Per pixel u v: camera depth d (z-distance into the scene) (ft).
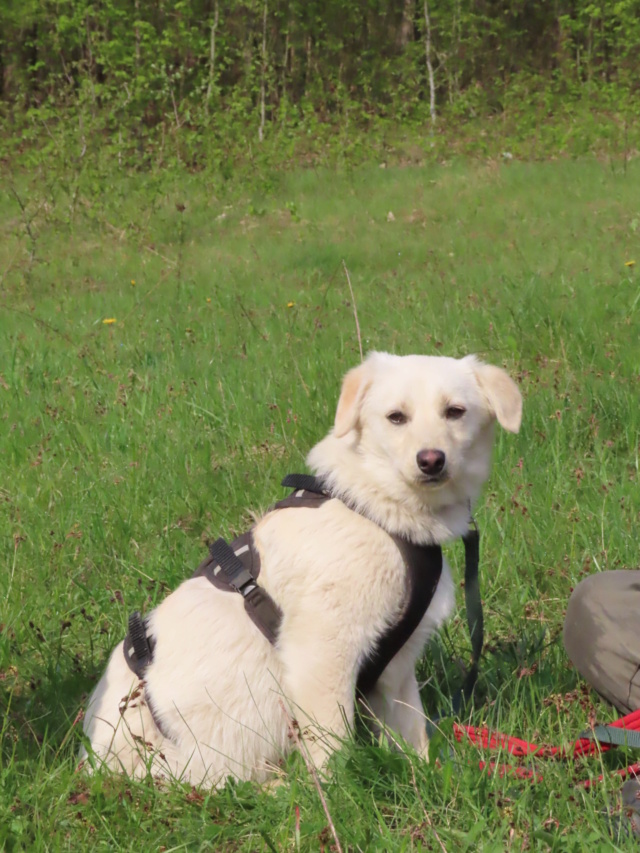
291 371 15.62
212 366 16.62
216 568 10.22
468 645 10.84
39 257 29.50
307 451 12.92
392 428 10.15
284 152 43.57
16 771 9.95
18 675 10.77
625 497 11.98
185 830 9.71
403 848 9.41
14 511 12.34
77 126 41.88
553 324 16.47
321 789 9.66
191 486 12.52
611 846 9.42
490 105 55.21
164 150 43.04
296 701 9.96
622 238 25.11
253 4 54.44
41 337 19.93
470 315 18.15
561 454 12.67
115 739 10.05
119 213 33.53
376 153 43.60
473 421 10.29
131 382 15.61
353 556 9.96
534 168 37.19
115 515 12.19
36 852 9.59
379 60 59.16
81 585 11.42
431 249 26.68
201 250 29.84
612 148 41.19
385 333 17.84
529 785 9.70
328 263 26.18
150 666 10.09
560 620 11.01
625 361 14.49
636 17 55.57
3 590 11.44
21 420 14.35
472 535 10.36
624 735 9.80
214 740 10.00
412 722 10.23
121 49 47.01
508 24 65.72
